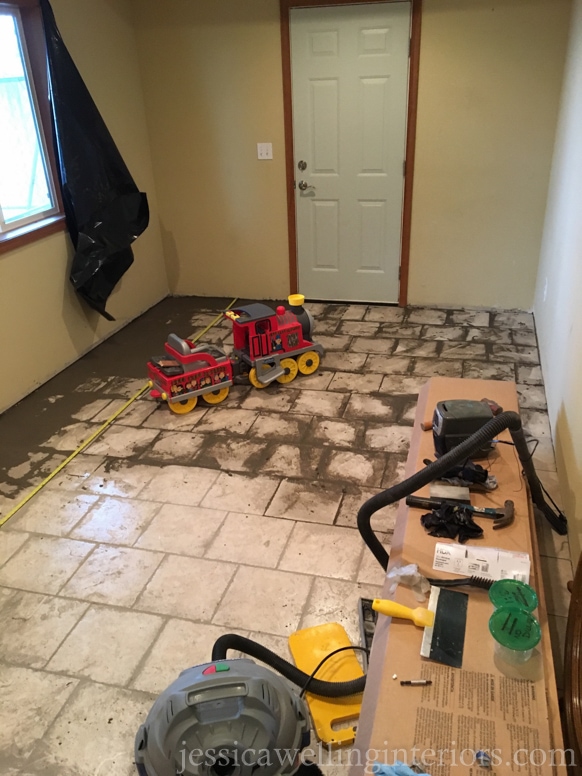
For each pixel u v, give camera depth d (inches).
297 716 61.8
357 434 127.6
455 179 173.9
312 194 185.6
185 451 125.3
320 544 98.8
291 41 169.0
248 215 193.8
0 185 141.6
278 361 145.3
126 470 120.2
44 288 153.1
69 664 81.2
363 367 155.8
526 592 63.6
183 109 184.7
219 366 138.8
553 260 145.1
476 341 167.2
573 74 136.3
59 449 127.8
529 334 170.1
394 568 69.6
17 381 146.6
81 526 105.7
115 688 77.9
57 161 152.8
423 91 166.4
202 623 85.9
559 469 107.6
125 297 186.9
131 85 180.2
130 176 167.8
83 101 152.8
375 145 175.5
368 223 185.3
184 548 99.7
